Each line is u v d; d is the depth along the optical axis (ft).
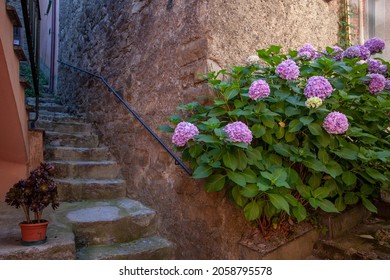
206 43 6.89
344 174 6.48
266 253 5.84
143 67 9.48
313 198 6.09
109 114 11.84
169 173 7.97
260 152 6.20
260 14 7.88
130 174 10.00
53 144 11.78
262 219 6.49
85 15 14.80
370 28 10.94
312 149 6.53
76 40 15.98
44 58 25.48
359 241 6.63
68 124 13.04
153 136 8.50
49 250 6.09
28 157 9.91
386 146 7.79
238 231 6.39
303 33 8.96
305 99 6.45
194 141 6.18
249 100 6.69
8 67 6.97
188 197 7.30
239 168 5.66
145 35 9.46
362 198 6.76
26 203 6.31
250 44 7.54
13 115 8.14
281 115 6.63
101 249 7.25
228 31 7.18
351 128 6.62
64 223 7.45
